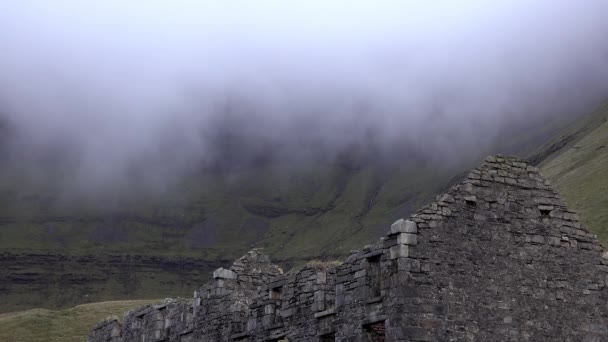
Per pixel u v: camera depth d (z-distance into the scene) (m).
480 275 40.69
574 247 42.84
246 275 54.31
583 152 184.25
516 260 41.59
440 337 39.25
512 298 41.00
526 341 40.78
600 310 42.56
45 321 139.50
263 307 48.84
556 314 41.69
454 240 40.62
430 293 39.56
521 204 42.41
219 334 52.22
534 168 43.19
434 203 40.81
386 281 40.22
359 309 41.38
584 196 143.12
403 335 38.75
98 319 138.38
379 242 41.06
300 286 46.34
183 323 55.91
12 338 133.62
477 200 41.56
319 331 44.25
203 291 54.50
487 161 42.44
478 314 40.19
